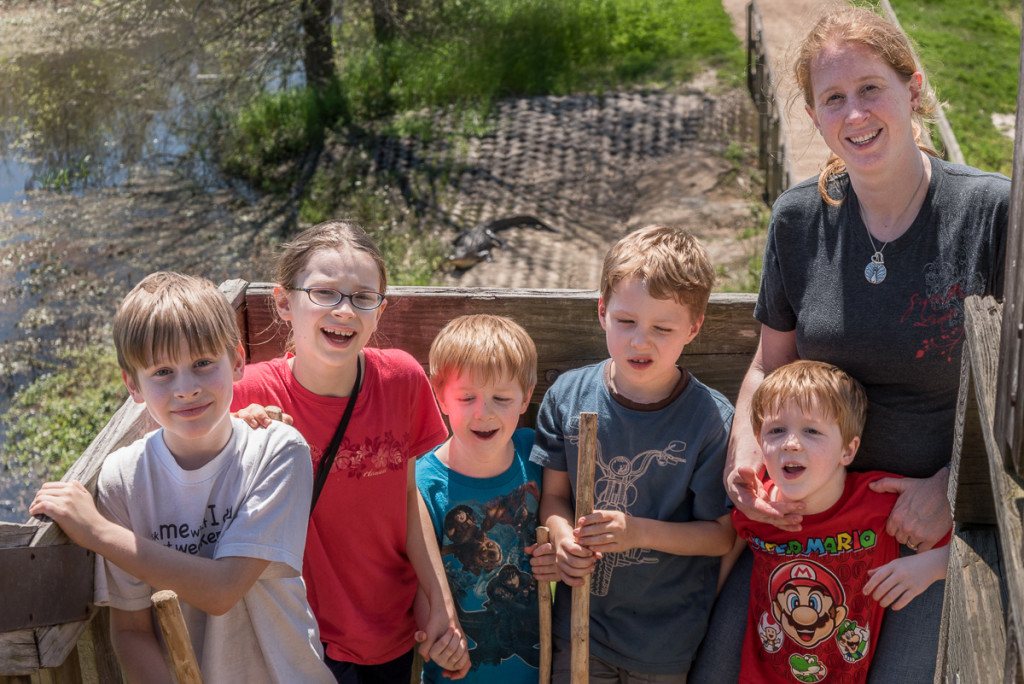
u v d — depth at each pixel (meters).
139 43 17.19
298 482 2.29
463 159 15.46
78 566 2.14
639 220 14.02
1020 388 1.50
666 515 2.85
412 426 2.83
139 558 2.05
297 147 15.80
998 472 1.62
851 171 2.69
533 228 13.97
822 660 2.71
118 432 2.50
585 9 18.84
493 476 2.85
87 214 14.23
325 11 17.03
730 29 19.11
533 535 2.88
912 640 2.64
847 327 2.75
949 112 14.74
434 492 2.84
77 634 2.20
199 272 12.88
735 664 2.86
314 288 2.56
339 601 2.70
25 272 12.67
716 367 3.49
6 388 10.48
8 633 1.98
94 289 12.34
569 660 2.84
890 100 2.58
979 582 1.89
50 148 15.86
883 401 2.77
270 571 2.27
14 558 1.93
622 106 16.73
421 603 2.74
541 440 2.95
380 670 2.77
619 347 2.74
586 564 2.50
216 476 2.22
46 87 16.72
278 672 2.29
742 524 2.79
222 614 2.16
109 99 16.66
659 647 2.82
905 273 2.68
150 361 2.10
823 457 2.60
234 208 14.43
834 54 2.64
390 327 3.52
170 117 16.58
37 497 2.07
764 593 2.77
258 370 2.73
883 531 2.69
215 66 17.23
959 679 1.88
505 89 17.41
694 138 15.72
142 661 2.17
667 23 19.22
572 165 15.35
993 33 17.22
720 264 12.51
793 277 2.87
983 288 2.60
